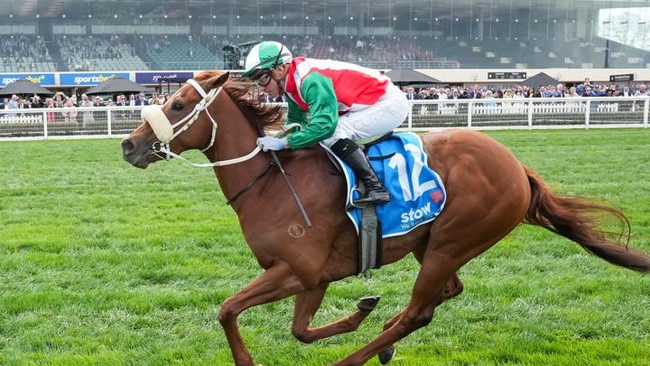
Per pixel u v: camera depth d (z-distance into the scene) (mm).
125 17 31781
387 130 3268
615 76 28219
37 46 30766
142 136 3137
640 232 6008
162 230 6410
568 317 4031
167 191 8805
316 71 3096
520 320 4020
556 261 5234
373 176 3072
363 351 3166
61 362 3492
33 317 4141
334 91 3090
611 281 4672
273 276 3010
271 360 3553
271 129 3305
